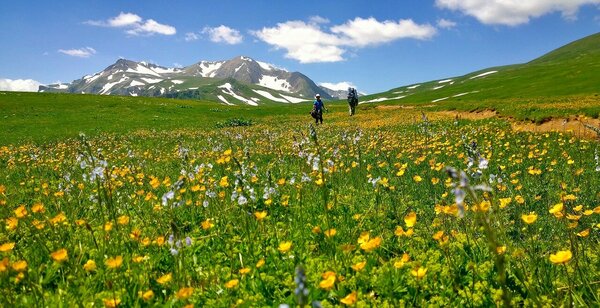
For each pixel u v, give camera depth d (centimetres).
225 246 615
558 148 1520
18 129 4403
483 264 474
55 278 532
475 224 552
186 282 474
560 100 3856
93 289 480
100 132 3984
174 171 1420
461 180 292
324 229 666
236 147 1870
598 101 3127
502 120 2608
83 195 930
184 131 3753
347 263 495
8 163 1978
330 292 439
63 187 1034
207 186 917
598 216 673
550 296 418
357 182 1020
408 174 1134
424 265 504
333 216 740
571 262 482
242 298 449
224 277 500
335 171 1052
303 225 693
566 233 624
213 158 1644
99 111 6297
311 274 487
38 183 1291
